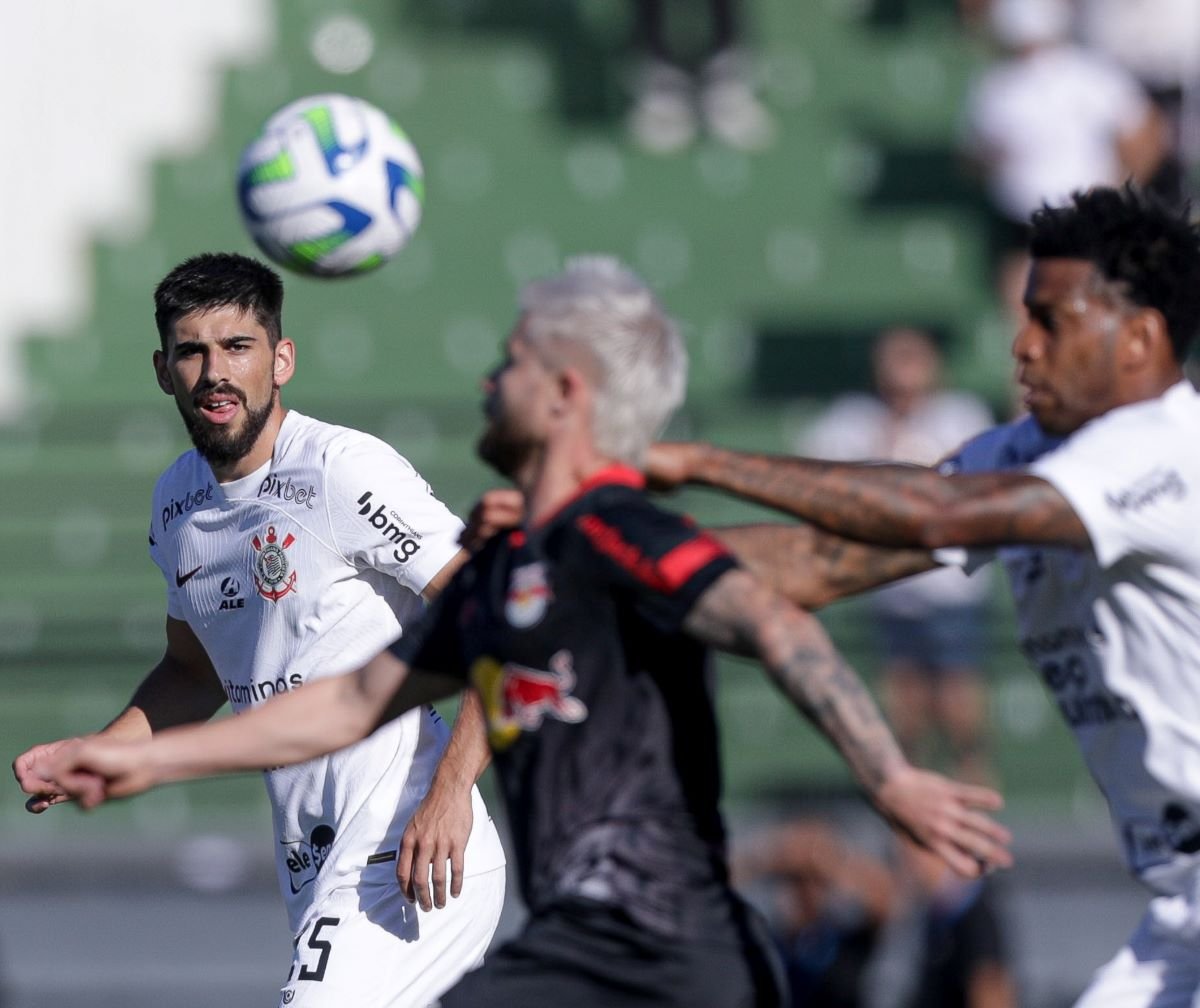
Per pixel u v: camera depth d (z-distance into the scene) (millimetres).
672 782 12289
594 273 12469
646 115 60750
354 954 16672
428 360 55938
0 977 33406
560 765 12289
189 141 59250
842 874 26750
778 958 12859
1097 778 14758
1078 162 49969
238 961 35719
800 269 58000
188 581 17594
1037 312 13867
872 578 14758
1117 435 13164
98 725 47938
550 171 59375
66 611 49219
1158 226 13664
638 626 12102
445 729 17438
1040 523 12883
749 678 47250
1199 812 14039
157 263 57688
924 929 26656
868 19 62719
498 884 17516
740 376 55594
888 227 58594
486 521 12836
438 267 57625
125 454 51656
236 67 60000
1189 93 52938
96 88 59000
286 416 17391
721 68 61000
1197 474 13156
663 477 13102
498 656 12391
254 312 16969
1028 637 14688
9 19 58688
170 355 16969
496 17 61906
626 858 12211
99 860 42094
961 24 62656
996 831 11250
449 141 59719
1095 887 40438
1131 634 13812
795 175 59625
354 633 17047
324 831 17203
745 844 37938
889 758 11367
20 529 50156
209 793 46531
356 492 16750
